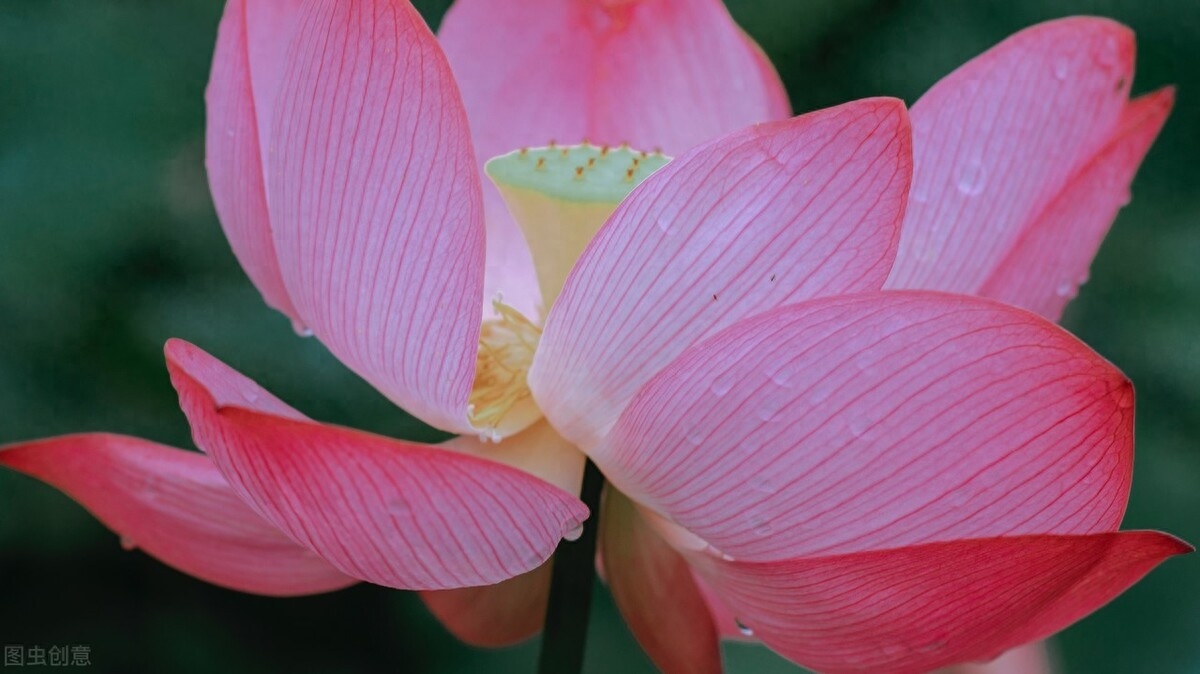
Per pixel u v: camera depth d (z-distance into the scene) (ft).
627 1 2.23
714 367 1.77
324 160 1.81
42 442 1.94
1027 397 1.74
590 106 2.26
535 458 1.94
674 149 2.26
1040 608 1.79
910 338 1.74
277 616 4.08
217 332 3.42
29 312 3.44
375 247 1.81
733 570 1.86
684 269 1.81
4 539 3.74
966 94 1.94
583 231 1.98
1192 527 3.51
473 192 1.78
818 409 1.76
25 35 3.56
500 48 2.25
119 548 3.93
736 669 3.29
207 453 1.80
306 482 1.74
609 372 1.85
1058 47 1.95
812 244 1.79
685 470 1.81
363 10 1.76
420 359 1.84
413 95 1.77
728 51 2.23
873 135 1.75
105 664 3.94
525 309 2.15
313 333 2.03
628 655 3.83
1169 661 3.32
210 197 3.53
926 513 1.78
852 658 1.86
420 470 1.73
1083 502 1.77
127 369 3.49
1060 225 1.98
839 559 1.78
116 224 3.45
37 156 3.49
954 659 1.84
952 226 1.95
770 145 1.77
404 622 4.08
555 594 1.97
